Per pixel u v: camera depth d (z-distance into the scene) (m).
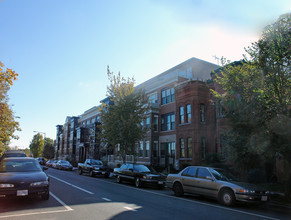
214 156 18.64
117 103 22.17
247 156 11.29
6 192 7.36
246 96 10.95
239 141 10.51
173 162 25.70
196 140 22.09
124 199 9.66
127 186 14.97
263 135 9.90
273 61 10.09
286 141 9.49
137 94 22.78
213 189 9.54
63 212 7.04
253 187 8.86
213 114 22.52
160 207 8.27
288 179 10.36
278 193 11.74
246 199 8.45
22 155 17.64
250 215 7.51
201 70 30.77
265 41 10.31
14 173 8.34
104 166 22.89
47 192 8.31
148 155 28.44
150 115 28.53
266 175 15.88
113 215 6.82
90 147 43.53
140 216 6.82
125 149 21.31
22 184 7.64
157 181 14.09
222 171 10.37
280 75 10.05
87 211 7.23
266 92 10.55
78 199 9.19
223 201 9.11
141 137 22.05
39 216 6.54
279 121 9.46
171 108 27.33
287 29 9.81
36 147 83.44
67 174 24.06
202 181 10.06
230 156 11.87
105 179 20.16
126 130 20.70
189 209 8.11
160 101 29.41
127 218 6.54
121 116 20.64
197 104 22.70
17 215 6.61
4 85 14.16
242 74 11.29
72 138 58.53
